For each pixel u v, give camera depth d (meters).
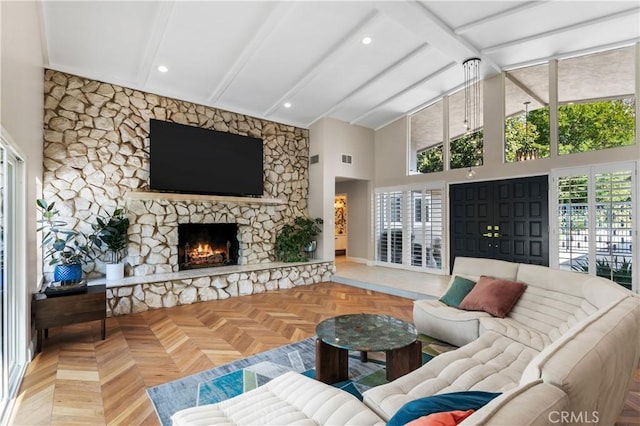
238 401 1.57
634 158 4.27
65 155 4.32
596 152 4.58
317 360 2.35
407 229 6.89
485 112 5.70
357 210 7.98
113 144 4.67
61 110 4.32
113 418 1.96
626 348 1.31
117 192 4.68
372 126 7.42
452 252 6.21
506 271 3.09
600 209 4.52
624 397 1.48
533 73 5.27
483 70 5.26
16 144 2.33
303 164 6.88
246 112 5.99
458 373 1.77
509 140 5.54
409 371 2.29
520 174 5.31
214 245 5.79
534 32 4.18
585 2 3.54
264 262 6.00
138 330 3.52
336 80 5.13
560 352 1.02
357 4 3.42
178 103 5.28
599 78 4.70
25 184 2.70
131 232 4.63
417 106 6.67
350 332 2.44
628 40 4.33
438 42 4.20
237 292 5.09
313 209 6.75
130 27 3.53
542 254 5.06
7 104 2.08
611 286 2.11
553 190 4.94
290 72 4.73
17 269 2.63
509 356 2.01
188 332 3.46
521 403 0.78
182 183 5.06
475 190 5.89
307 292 5.33
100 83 4.60
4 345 2.28
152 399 2.17
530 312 2.70
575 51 4.71
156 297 4.36
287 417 1.39
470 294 3.07
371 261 7.57
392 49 4.38
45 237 3.83
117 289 4.08
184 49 4.00
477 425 0.70
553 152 4.96
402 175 7.04
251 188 5.89
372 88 5.48
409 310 4.30
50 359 2.77
